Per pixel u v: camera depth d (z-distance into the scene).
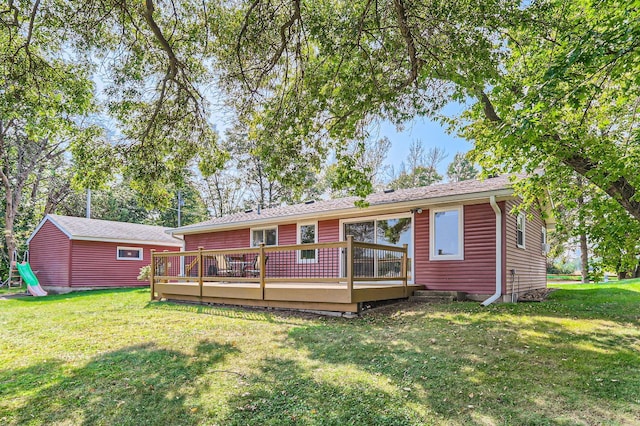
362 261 11.04
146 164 7.98
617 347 4.97
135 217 31.30
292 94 6.41
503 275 8.80
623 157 5.59
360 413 3.32
